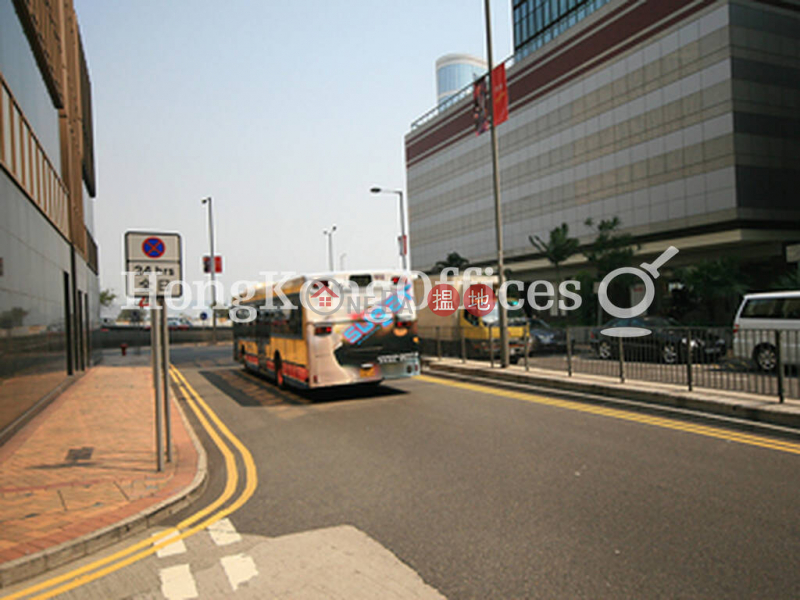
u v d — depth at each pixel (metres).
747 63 30.86
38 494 5.88
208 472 7.00
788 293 13.43
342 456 7.43
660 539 4.36
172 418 10.72
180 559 4.39
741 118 30.58
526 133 47.19
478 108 16.23
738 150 30.38
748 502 5.08
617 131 38.00
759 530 4.46
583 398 10.98
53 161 15.33
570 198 42.41
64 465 7.15
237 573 4.09
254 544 4.61
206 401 13.16
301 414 10.86
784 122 31.61
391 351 12.70
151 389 15.60
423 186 64.75
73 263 18.83
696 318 32.44
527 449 7.31
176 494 5.82
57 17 17.56
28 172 11.69
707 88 31.80
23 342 10.45
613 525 4.67
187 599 3.74
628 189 37.19
